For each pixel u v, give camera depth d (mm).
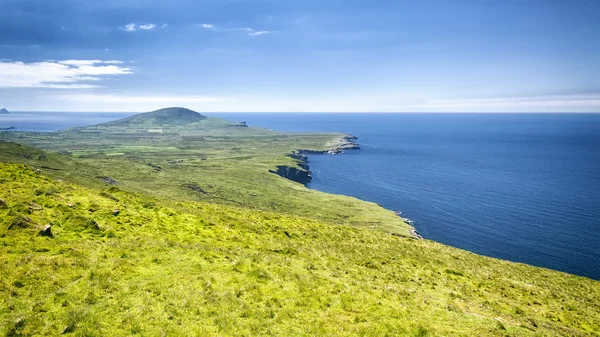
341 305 23312
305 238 50625
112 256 25188
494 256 108188
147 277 22828
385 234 68375
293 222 61781
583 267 99875
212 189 172750
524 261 104562
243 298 21984
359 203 165375
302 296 23953
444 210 162125
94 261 23391
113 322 16922
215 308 19812
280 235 47969
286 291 24328
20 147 171500
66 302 17875
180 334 16703
